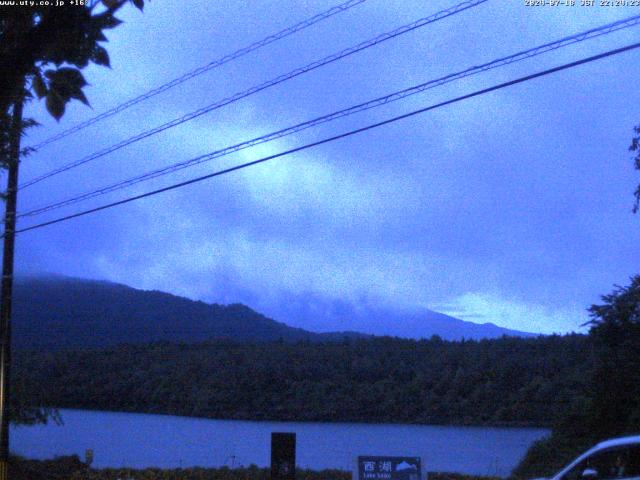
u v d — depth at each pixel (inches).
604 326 857.5
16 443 1477.6
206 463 1139.9
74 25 302.8
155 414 2091.5
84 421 1908.2
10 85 304.8
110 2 311.3
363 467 596.7
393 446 1326.3
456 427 1616.6
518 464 974.4
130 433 1652.3
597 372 857.5
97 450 1346.0
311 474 780.6
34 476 824.3
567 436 876.6
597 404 841.5
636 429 775.7
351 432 1594.5
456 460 1128.2
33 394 1133.7
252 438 1540.4
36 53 301.4
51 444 1453.0
